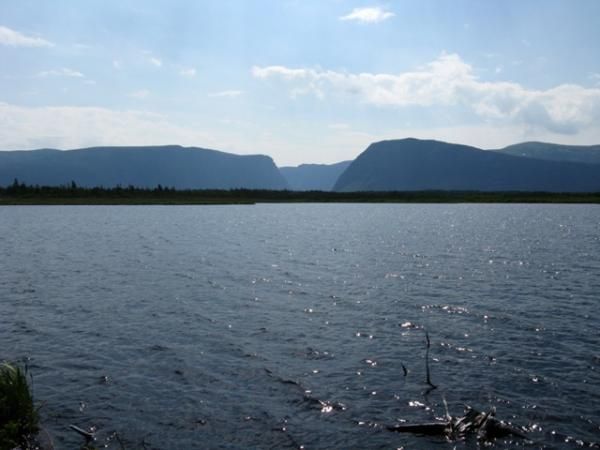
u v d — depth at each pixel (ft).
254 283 118.11
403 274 130.41
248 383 57.11
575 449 42.52
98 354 66.74
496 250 183.42
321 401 52.24
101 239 221.25
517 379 57.52
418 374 59.47
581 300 97.30
